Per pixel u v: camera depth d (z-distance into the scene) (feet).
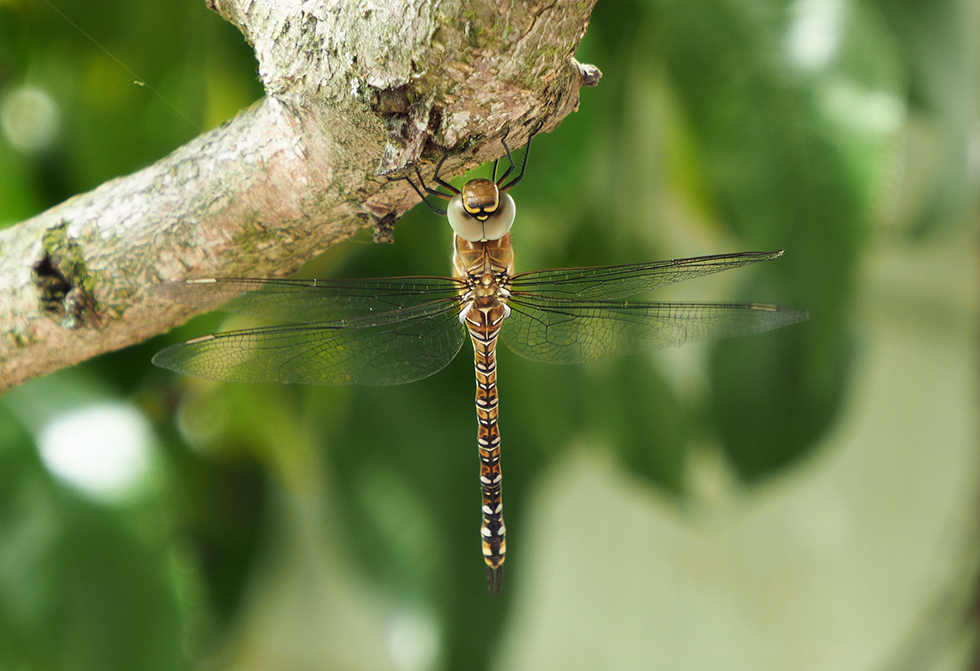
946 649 4.17
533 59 3.61
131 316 3.69
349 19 3.62
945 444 4.77
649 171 3.96
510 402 3.97
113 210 3.68
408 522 3.95
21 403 3.91
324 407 3.98
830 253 3.84
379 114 3.63
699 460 4.02
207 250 3.67
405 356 3.79
